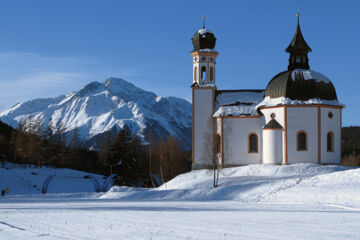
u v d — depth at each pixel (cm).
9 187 8112
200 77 6788
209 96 6694
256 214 2461
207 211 2719
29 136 12156
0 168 9538
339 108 6284
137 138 11544
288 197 3662
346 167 5859
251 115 6412
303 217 2277
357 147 11862
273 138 6134
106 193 5138
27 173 9606
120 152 8919
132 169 9006
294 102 6125
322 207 2928
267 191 4231
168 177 9606
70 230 1920
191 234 1752
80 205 3609
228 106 6625
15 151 11500
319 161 6059
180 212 2653
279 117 6200
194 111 6694
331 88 6344
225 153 6450
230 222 2097
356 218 2211
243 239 1617
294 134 6109
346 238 1620
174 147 10462
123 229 1919
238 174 5975
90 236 1750
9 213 2791
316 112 6097
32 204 3875
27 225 2105
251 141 6450
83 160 14312
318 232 1762
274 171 5797
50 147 12231
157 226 1991
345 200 3234
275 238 1631
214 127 6581
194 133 6669
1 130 14800
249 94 6831
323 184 3991
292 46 6625
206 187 5034
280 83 6334
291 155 6091
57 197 5072
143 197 4734
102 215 2503
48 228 1994
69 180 9538
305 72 6356
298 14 6706
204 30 6906
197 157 6631
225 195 4466
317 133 6081
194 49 6956
